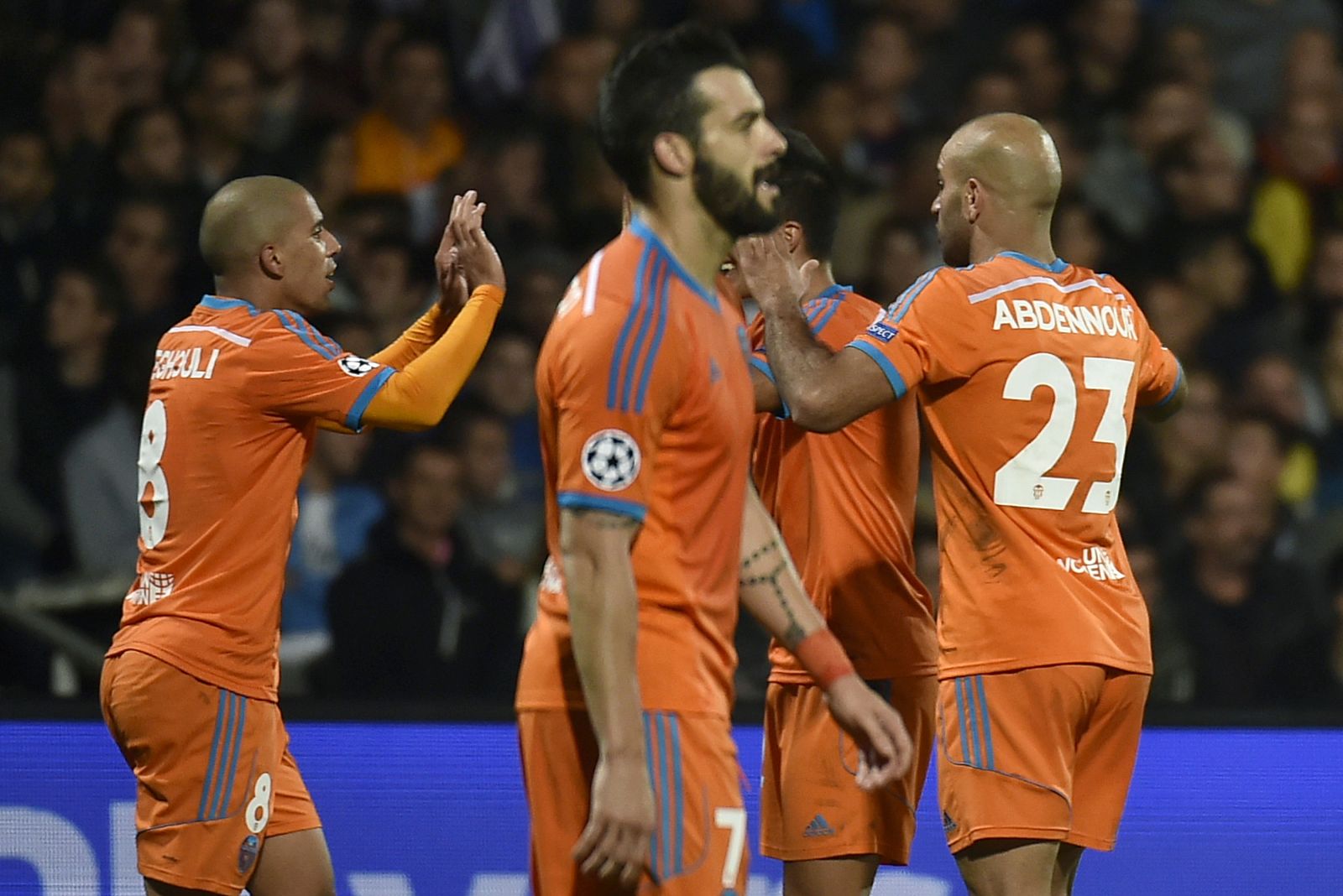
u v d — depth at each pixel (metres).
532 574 22.95
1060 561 12.87
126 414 24.12
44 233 25.98
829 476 14.20
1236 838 17.28
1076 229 28.05
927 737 14.38
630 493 9.90
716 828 10.34
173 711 13.41
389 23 28.70
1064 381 12.83
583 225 27.41
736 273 13.79
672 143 10.32
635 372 9.93
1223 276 28.12
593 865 9.64
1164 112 29.78
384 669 21.25
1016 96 30.00
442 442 24.30
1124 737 13.22
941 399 13.02
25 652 21.66
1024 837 12.65
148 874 13.59
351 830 16.92
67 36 27.92
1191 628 23.19
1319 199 30.19
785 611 10.96
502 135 28.09
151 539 13.85
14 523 23.59
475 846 17.08
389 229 26.27
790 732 14.20
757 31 29.80
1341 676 23.62
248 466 13.69
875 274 26.25
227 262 14.23
